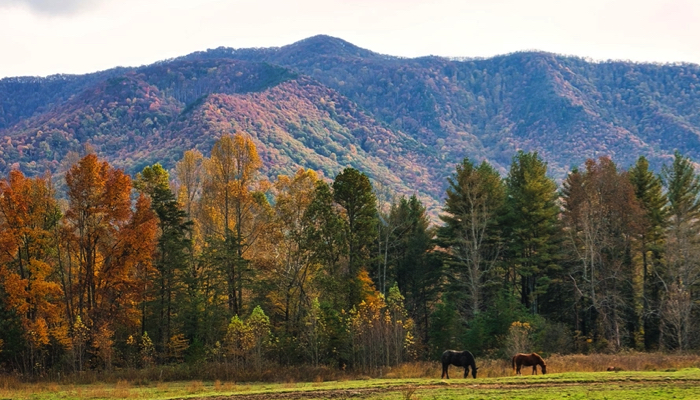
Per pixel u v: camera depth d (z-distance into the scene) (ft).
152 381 130.72
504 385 92.53
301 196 184.44
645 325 186.91
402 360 148.25
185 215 173.68
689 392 81.10
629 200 184.03
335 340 150.00
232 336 142.72
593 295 173.68
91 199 158.51
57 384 127.85
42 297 151.53
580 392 83.25
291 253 182.19
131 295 162.30
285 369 136.46
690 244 173.27
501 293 177.99
